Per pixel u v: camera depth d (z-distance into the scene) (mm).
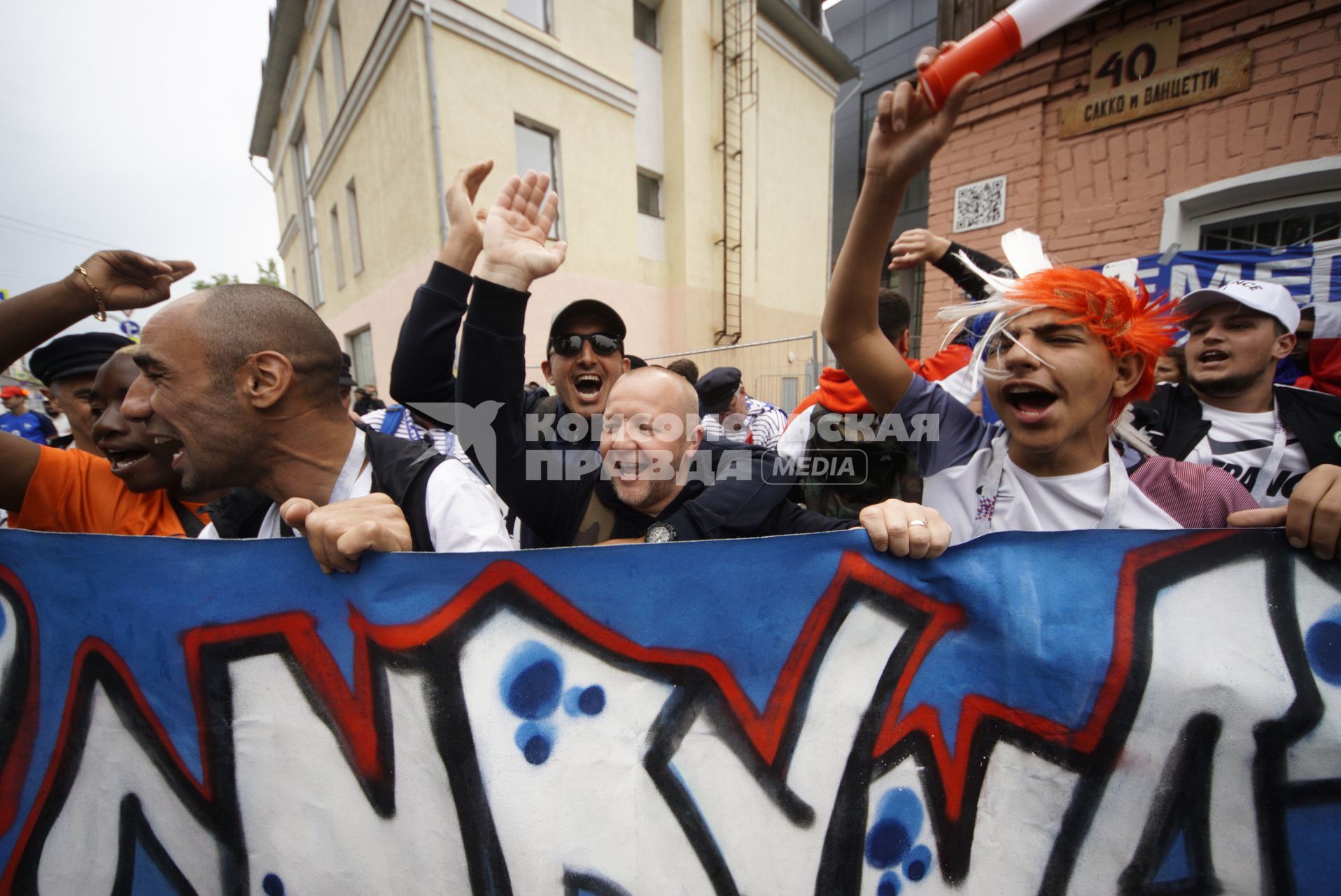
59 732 970
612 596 870
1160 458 1185
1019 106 3787
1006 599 886
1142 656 863
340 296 10695
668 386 1295
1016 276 1245
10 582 963
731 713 886
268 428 957
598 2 7871
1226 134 3197
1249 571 868
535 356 7633
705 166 9305
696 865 875
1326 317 2455
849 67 11742
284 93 12289
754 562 886
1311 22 2938
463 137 6715
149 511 1393
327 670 890
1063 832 881
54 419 6078
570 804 865
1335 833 831
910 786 903
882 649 902
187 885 953
